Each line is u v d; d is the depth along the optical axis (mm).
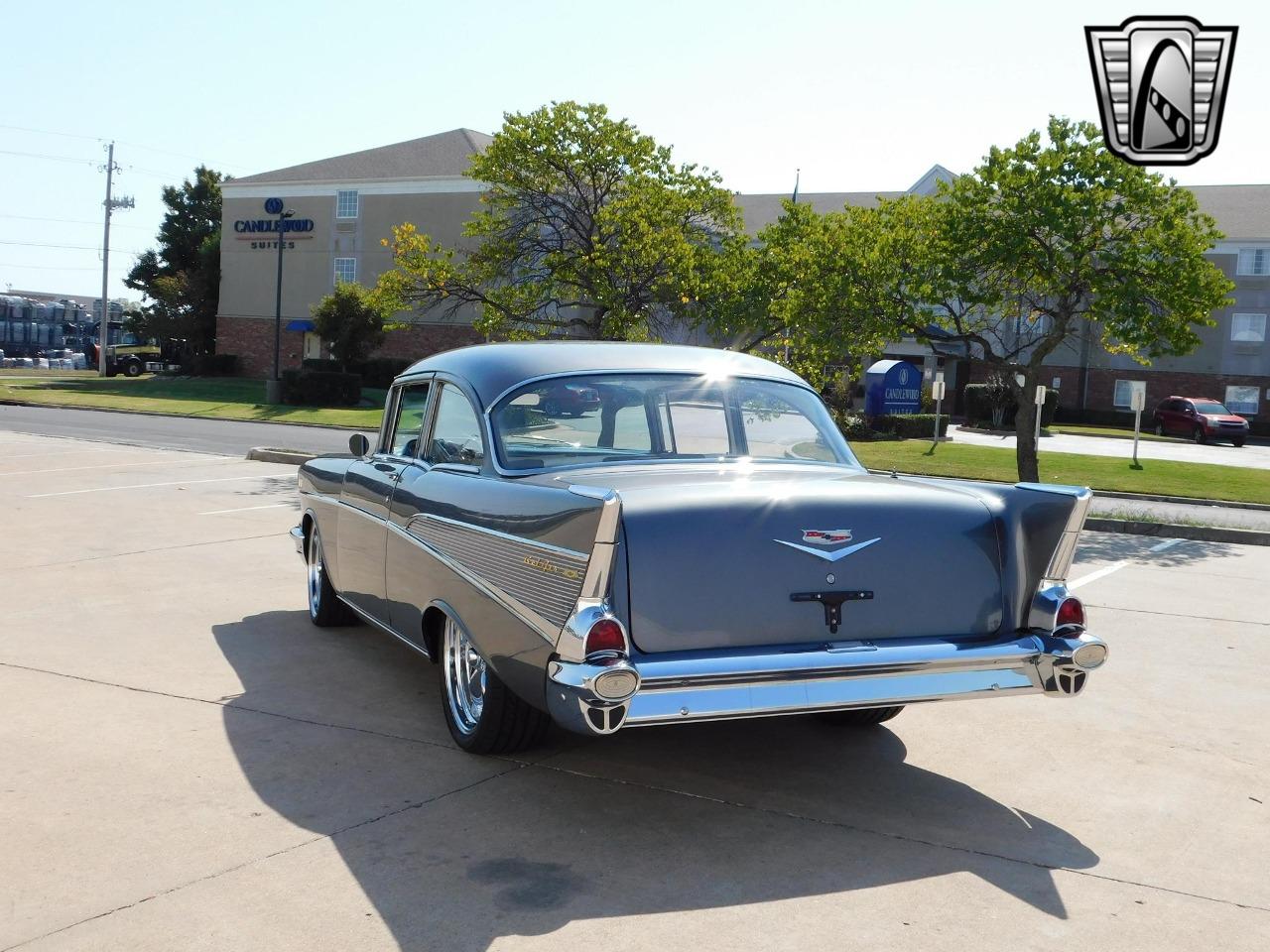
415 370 5871
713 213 21391
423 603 5043
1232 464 29906
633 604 3832
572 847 3854
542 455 4727
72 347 94062
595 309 21125
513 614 4086
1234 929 3367
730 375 5145
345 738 4977
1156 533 13906
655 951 3146
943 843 3969
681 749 4961
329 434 27109
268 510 12547
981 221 15805
